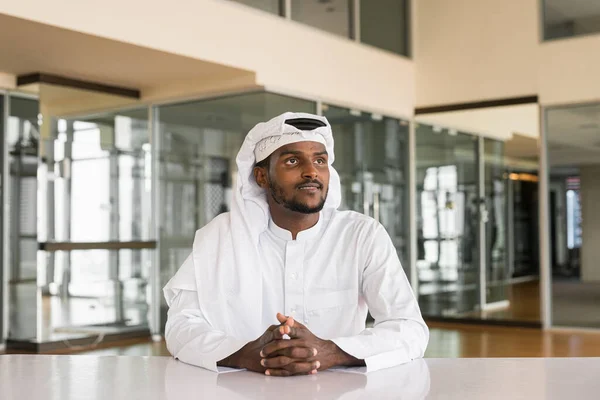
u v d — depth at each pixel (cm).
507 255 830
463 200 866
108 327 739
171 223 768
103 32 558
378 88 833
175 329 187
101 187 734
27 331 681
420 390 141
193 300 192
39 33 549
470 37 853
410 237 900
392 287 191
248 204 195
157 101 768
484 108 841
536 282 810
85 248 716
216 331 179
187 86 730
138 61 641
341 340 164
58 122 699
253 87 697
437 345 700
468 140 862
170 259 771
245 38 670
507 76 828
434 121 887
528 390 140
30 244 683
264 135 187
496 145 839
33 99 690
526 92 816
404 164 890
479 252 852
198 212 743
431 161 889
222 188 725
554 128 801
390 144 866
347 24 798
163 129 771
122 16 571
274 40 700
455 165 870
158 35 596
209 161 736
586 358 174
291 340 158
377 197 845
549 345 693
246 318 192
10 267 685
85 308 718
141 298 771
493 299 845
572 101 789
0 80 677
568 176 793
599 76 776
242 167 194
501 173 837
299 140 185
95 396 138
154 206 779
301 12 736
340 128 789
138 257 768
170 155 766
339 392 139
